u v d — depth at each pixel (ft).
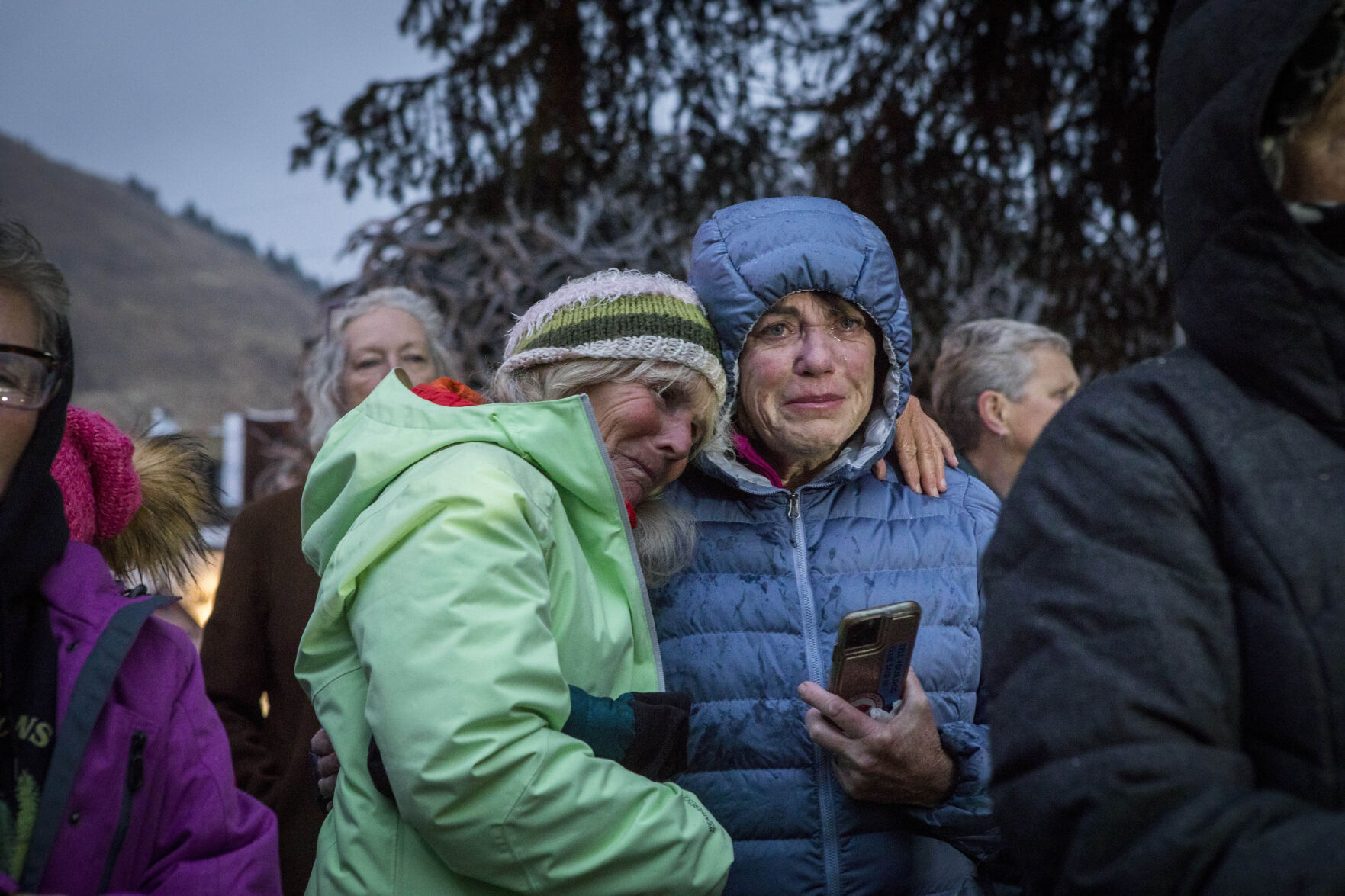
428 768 3.73
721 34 16.94
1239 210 2.80
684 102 17.60
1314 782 2.56
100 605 3.94
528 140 16.35
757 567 5.27
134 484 4.52
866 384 5.38
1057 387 8.84
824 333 5.32
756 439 5.59
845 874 4.94
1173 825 2.50
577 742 3.99
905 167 16.26
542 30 16.15
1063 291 16.88
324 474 4.66
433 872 4.07
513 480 4.21
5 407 3.63
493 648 3.84
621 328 4.80
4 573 3.67
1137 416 2.91
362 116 17.44
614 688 4.54
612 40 16.67
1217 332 2.88
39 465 3.79
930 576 5.29
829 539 5.33
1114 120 15.03
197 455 5.06
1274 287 2.75
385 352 8.83
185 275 385.91
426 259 24.49
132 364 307.58
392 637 3.88
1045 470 2.99
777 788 4.98
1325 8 2.68
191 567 4.90
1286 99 2.91
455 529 3.99
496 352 24.39
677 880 4.03
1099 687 2.65
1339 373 2.75
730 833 4.95
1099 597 2.73
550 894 3.88
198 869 3.90
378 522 4.11
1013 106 15.37
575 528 4.70
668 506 5.28
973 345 9.17
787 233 5.29
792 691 5.06
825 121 17.16
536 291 24.67
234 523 7.55
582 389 4.89
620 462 4.90
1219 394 2.87
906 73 16.12
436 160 17.84
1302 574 2.63
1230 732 2.66
